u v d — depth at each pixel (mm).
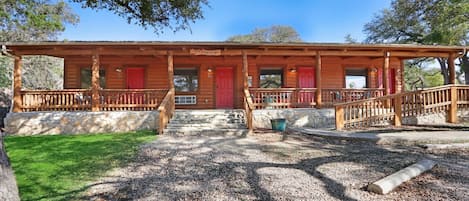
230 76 12469
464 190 3322
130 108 10203
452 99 9352
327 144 6516
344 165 4586
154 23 7977
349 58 12766
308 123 9859
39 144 6672
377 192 3305
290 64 12609
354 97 11555
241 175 4207
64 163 4965
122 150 5918
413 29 19406
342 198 3207
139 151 5801
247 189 3625
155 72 12188
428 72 29094
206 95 12305
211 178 4121
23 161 5102
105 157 5363
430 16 17109
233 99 12367
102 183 3984
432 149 5641
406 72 27578
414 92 8961
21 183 3988
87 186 3871
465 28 14617
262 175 4172
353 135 6785
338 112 8398
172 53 9711
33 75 20766
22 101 9070
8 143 6848
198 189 3684
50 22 11586
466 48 10477
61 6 16672
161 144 6477
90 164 4910
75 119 8883
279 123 8641
